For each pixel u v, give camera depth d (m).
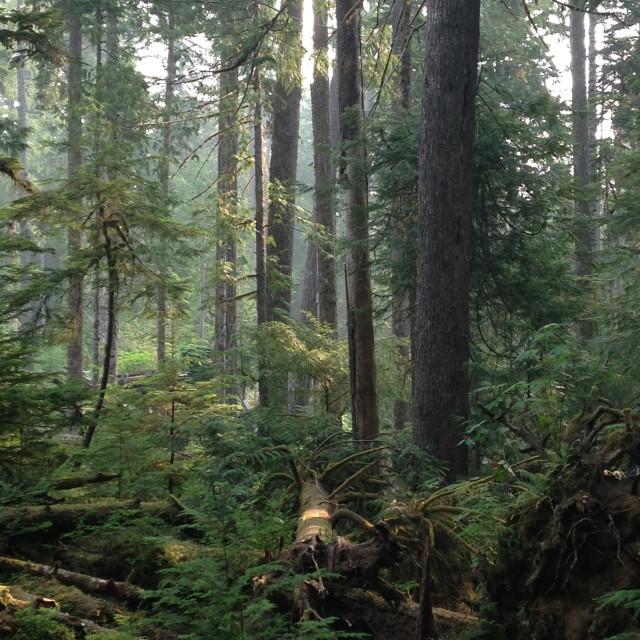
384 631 3.57
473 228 8.84
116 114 15.99
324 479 5.84
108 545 5.20
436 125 7.78
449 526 4.65
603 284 10.44
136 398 7.66
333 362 10.58
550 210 9.22
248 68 13.76
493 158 8.77
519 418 4.82
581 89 19.31
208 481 5.54
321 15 15.72
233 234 13.15
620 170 10.75
